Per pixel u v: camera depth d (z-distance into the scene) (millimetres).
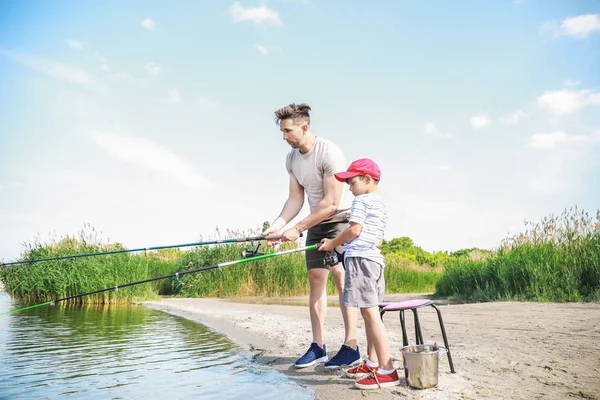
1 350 5227
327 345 5082
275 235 4348
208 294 14984
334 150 4160
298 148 4301
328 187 4125
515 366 3846
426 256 38750
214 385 3658
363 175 3641
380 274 3557
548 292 9680
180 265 16125
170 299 13578
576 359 4070
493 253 13008
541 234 11609
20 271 13297
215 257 15477
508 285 10625
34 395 3453
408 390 3244
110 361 4613
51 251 13852
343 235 3570
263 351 5070
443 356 4250
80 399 3332
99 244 14234
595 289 9375
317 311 4262
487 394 3104
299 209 4613
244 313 8734
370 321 3426
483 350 4512
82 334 6445
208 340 5891
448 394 3123
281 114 4148
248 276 15125
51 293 12805
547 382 3367
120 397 3371
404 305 3469
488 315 7316
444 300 12836
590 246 10156
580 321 6285
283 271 15211
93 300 12156
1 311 9844
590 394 3070
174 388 3594
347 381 3590
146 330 6836
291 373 3986
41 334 6445
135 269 12617
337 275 4102
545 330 5641
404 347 3406
